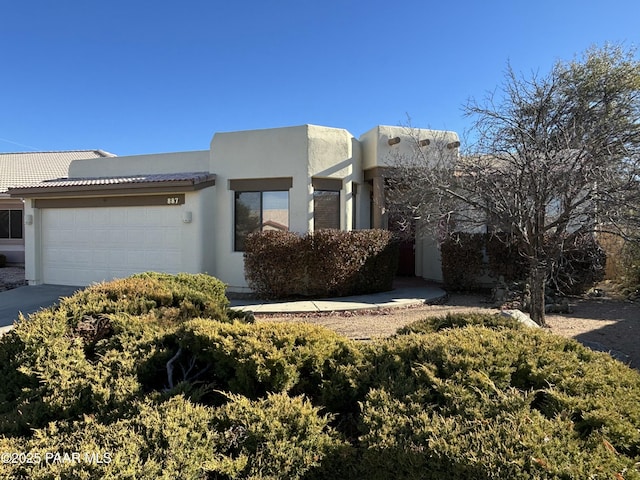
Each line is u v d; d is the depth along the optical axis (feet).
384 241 33.50
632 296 31.94
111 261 37.04
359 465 7.32
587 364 9.07
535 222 20.33
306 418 8.02
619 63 37.40
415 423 7.27
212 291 19.79
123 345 11.43
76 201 37.93
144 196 35.65
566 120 21.79
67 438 7.98
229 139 36.96
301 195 34.96
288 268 30.83
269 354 9.82
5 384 11.18
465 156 24.00
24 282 40.88
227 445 7.63
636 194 17.54
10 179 63.21
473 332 10.86
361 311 27.07
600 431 6.62
